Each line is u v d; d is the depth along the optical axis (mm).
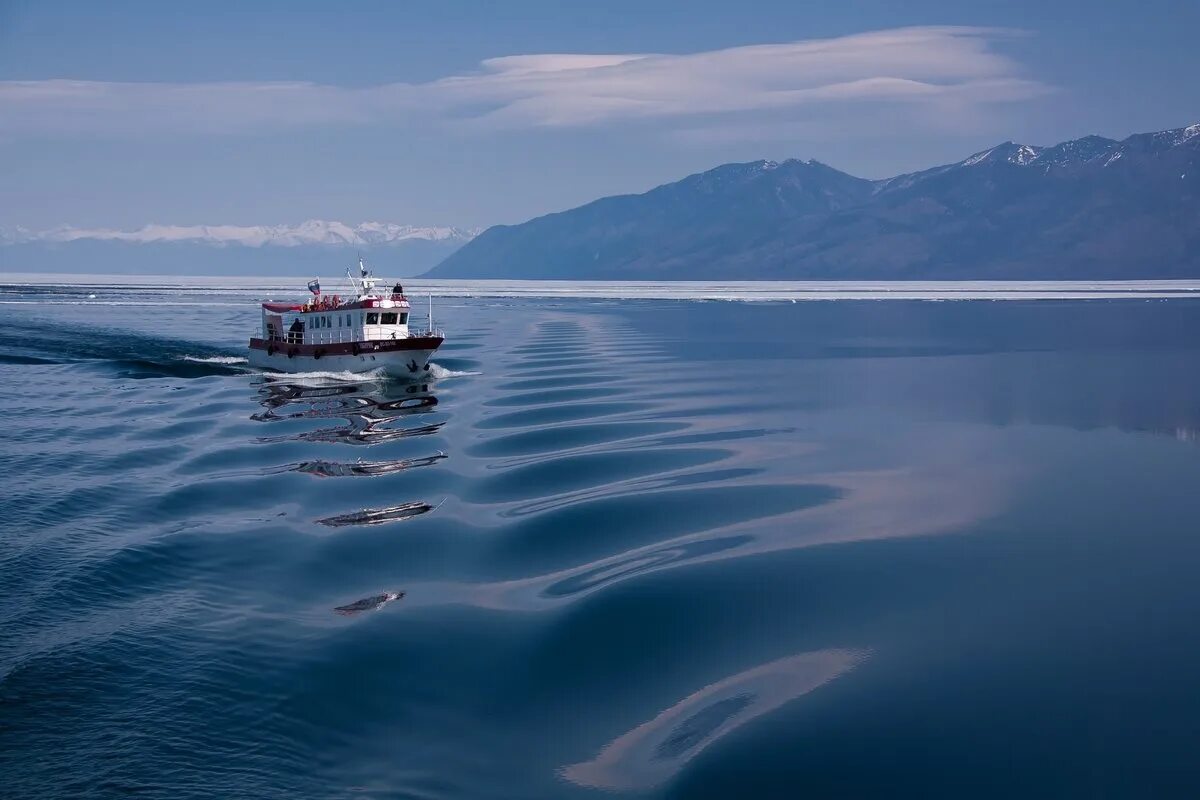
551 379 66812
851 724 18109
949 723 18156
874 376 69875
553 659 20891
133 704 18984
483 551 27844
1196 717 18328
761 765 16812
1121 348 93688
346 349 64812
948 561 27203
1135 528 30750
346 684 19859
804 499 33875
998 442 44938
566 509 31875
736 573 25891
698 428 47375
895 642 21641
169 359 74688
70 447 41562
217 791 16297
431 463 38875
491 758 17328
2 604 23750
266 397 57312
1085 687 19531
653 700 19203
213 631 22281
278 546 28297
